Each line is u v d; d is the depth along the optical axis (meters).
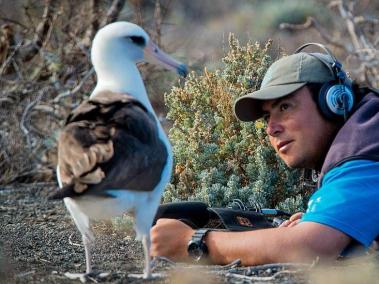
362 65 18.45
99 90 9.34
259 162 11.81
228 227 10.20
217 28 29.77
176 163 12.29
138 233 8.74
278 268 9.01
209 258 9.62
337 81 9.62
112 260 10.59
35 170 17.19
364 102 9.55
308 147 9.62
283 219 10.84
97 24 18.80
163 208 10.45
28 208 14.57
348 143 9.21
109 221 12.34
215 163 12.15
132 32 9.48
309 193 11.79
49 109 17.61
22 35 18.70
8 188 16.52
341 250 8.99
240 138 12.23
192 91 12.62
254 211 10.77
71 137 8.38
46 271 9.59
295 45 24.84
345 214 8.95
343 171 9.07
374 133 9.20
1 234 12.26
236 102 9.98
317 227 8.98
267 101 9.79
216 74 12.81
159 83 18.47
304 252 8.98
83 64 18.22
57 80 17.92
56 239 11.95
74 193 7.99
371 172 9.04
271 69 9.87
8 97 17.62
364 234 8.92
